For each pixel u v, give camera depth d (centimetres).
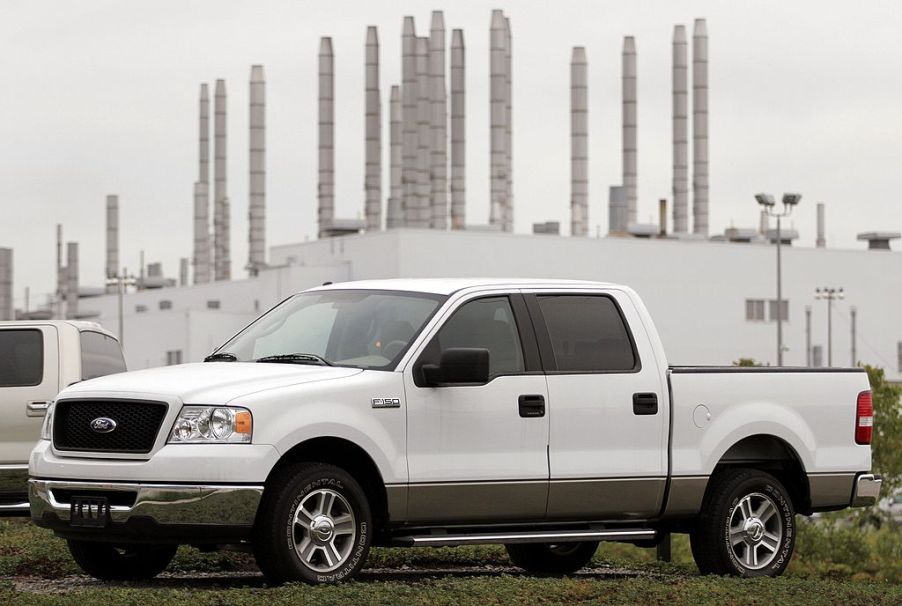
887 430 3788
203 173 19250
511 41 16750
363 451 1319
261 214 17000
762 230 15238
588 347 1456
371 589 1242
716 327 12875
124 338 13000
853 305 13550
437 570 1639
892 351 13712
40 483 1296
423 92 15950
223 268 18450
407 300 1403
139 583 1413
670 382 1488
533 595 1279
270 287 12338
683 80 15988
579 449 1429
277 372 1325
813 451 1570
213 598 1184
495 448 1383
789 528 1553
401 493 1331
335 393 1303
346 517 1303
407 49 16038
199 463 1241
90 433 1285
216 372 1323
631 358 1475
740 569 1527
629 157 15700
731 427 1518
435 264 11781
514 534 1402
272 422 1262
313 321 1420
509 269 11988
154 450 1251
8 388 1755
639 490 1460
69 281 16625
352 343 1377
